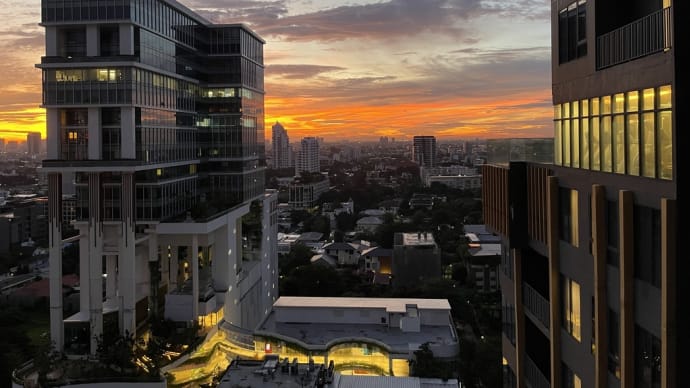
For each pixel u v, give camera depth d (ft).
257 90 352.90
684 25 56.75
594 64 76.54
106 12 242.37
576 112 83.71
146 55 254.88
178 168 286.46
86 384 212.64
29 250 622.54
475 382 233.14
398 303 271.69
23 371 234.58
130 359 223.10
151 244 261.65
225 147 320.70
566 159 88.22
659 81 59.82
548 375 109.09
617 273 70.69
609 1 75.87
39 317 394.32
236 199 321.93
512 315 116.26
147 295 275.18
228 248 294.25
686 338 57.16
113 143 245.65
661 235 58.70
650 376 62.80
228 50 320.29
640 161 64.44
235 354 249.14
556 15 91.09
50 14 244.83
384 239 632.79
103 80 242.78
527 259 109.19
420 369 215.51
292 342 236.84
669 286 57.16
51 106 244.83
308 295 408.26
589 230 79.51
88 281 258.57
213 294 282.15
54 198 248.73
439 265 437.58
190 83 303.07
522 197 107.34
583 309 82.17
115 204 250.57
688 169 56.70
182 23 293.02
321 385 170.19
